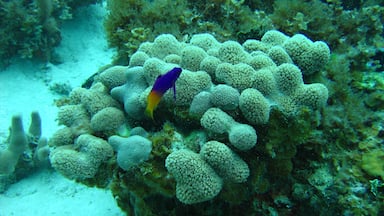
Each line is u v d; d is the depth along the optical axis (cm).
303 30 70
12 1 123
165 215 45
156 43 53
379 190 42
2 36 124
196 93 41
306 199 43
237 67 41
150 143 39
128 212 55
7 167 81
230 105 38
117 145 40
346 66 56
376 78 63
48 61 136
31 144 90
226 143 38
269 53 46
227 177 36
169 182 38
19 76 129
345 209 41
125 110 48
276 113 39
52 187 85
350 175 44
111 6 81
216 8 76
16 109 115
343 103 51
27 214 78
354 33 73
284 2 73
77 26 159
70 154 40
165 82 31
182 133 42
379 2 83
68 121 47
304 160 45
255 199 43
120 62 84
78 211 76
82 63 145
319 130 45
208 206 44
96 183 44
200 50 47
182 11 76
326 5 76
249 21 72
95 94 48
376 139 48
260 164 40
